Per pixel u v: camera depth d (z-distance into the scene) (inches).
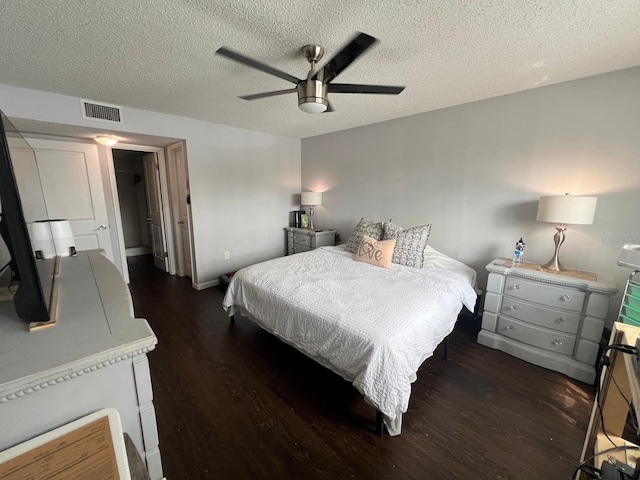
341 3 50.4
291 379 76.4
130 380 33.2
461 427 60.9
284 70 77.2
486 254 109.5
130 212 216.2
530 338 84.6
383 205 140.2
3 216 33.1
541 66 75.9
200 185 136.8
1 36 59.0
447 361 85.0
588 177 85.7
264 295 82.2
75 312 39.6
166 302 127.3
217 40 62.4
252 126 144.6
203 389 72.3
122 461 28.0
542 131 92.3
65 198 125.7
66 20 54.3
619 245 82.6
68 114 97.0
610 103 80.3
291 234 170.2
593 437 40.3
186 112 118.3
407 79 84.2
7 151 30.5
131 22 55.3
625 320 40.9
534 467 52.0
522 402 68.2
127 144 143.9
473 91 94.5
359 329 59.5
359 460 53.4
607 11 51.9
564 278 77.7
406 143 127.4
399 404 54.6
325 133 161.8
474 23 56.2
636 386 27.7
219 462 52.9
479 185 108.0
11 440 26.7
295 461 53.2
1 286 42.6
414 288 80.6
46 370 26.8
